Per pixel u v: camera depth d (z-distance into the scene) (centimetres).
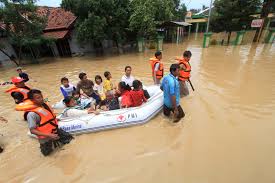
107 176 277
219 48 1401
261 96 499
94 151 333
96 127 383
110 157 315
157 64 527
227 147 317
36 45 1290
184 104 475
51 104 561
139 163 297
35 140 379
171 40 2128
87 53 1614
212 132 359
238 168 273
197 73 746
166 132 370
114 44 1822
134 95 416
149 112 405
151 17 1342
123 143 348
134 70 887
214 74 720
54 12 1666
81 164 304
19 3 1170
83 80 491
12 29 1241
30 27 1212
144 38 1430
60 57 1527
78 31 1283
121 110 401
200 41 2064
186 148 321
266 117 397
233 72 730
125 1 1358
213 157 297
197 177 263
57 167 302
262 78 640
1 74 1083
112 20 1307
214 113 425
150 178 267
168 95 368
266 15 1448
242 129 362
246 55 1054
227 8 1522
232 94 521
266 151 302
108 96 482
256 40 1523
